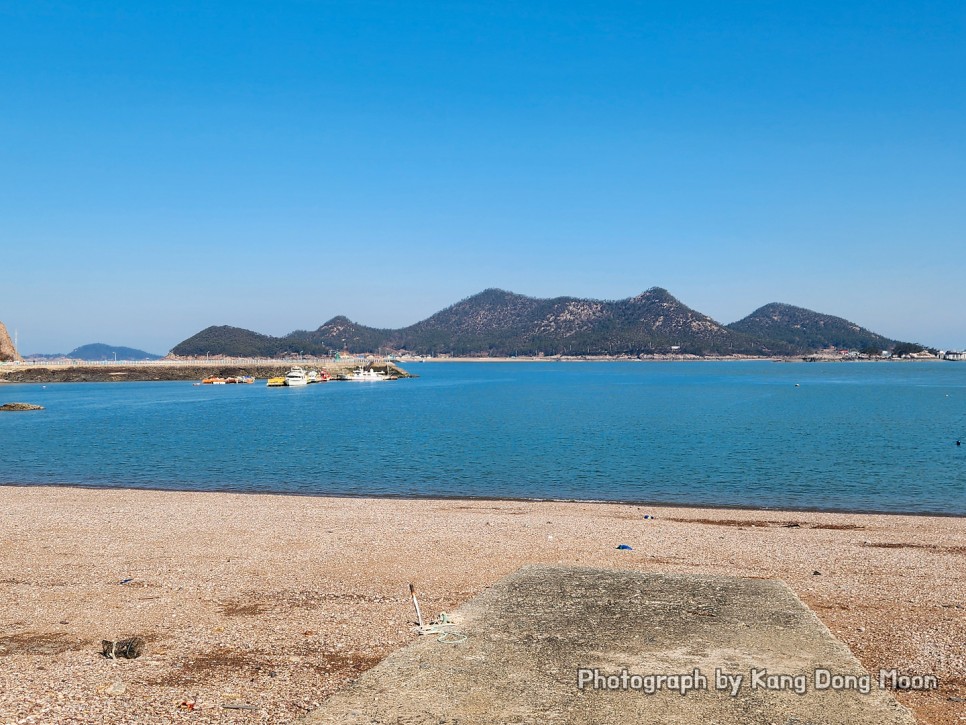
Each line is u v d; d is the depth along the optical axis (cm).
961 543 2109
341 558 1889
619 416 7331
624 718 828
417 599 1497
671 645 1052
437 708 856
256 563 1836
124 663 1134
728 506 2925
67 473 3919
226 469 4034
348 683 1039
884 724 819
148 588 1600
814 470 3816
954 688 1039
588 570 1482
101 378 19100
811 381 16800
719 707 855
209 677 1073
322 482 3603
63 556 1917
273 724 912
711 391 12525
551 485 3466
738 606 1235
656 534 2220
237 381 18462
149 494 3150
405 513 2645
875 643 1223
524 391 13150
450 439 5391
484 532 2245
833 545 2058
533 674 951
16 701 979
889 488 3312
